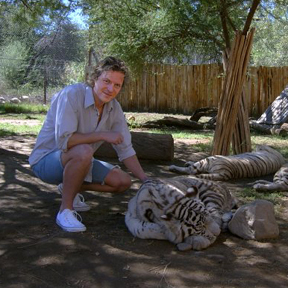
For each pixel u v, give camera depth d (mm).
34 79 26359
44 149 4344
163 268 3430
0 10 11938
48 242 3836
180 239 3850
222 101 7496
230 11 10641
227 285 3184
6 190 5562
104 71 3973
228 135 7520
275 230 4105
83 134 4074
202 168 6586
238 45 7273
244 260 3613
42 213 4629
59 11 11469
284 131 11961
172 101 18359
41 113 18062
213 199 4535
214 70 17391
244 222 4098
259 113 17000
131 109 19109
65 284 3148
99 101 4109
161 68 18297
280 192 5762
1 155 7875
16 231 4094
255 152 7082
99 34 12734
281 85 16609
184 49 13016
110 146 7746
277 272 3410
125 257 3605
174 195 3941
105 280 3219
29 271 3326
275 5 11500
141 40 11992
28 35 28703
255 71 16844
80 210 4723
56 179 4352
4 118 15469
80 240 3898
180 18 11125
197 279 3264
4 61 26016
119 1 11641
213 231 3945
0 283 3139
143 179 4383
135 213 4191
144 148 7648
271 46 24391
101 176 4426
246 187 6039
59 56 27859
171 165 7113
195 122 13609
